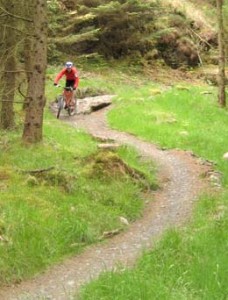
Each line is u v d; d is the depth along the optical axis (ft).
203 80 117.70
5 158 43.96
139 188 43.57
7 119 55.57
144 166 50.67
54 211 34.32
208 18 142.72
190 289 23.90
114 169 43.68
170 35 123.75
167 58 123.24
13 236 30.09
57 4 108.47
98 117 77.87
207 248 28.25
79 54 114.52
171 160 54.80
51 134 56.18
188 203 40.88
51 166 42.65
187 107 83.51
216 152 59.82
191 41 126.21
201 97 91.30
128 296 23.11
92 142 58.08
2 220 31.04
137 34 118.62
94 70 110.01
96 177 42.55
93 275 27.55
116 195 39.93
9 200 34.47
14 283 27.14
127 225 35.94
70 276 27.68
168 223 36.27
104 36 117.08
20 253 28.91
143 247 30.86
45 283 27.02
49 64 108.78
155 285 23.82
